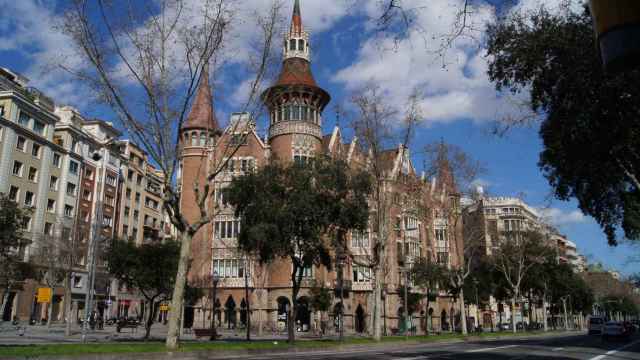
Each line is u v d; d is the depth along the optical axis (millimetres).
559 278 78875
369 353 26969
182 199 65312
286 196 33594
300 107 64188
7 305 61688
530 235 71375
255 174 34406
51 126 72938
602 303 141750
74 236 63219
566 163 25391
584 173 25734
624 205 27938
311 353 27625
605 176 25641
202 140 66062
